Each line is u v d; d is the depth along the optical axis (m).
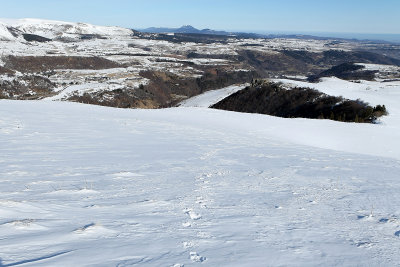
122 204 6.04
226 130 26.09
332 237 4.61
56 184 7.93
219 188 8.04
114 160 12.04
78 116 27.22
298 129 29.23
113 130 21.12
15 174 9.01
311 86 68.19
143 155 13.42
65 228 4.21
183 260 3.40
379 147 25.39
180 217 5.27
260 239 4.35
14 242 3.49
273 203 6.70
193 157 13.44
